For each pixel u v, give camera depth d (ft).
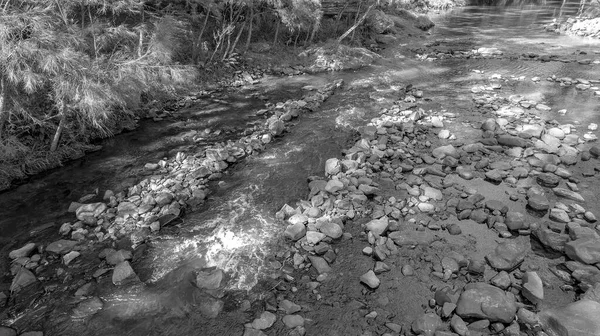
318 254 22.91
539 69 66.54
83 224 25.36
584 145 37.35
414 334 17.39
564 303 19.03
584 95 52.49
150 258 22.57
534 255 22.80
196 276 21.12
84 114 32.99
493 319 17.72
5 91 27.99
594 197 28.68
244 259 22.47
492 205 27.17
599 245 22.09
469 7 180.96
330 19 83.41
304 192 29.94
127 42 40.14
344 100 51.67
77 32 31.32
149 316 18.65
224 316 18.66
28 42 25.43
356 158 34.86
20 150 30.60
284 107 47.60
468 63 72.38
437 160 34.81
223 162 33.55
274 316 18.31
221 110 46.75
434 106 49.57
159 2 52.90
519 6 186.50
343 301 19.49
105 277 21.03
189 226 25.57
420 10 155.84
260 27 71.41
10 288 19.99
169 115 44.55
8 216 26.23
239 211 27.25
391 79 62.13
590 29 100.22
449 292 19.79
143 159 34.55
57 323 18.19
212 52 59.98
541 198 27.71
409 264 22.02
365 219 26.40
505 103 49.88
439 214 26.96
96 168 32.83
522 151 36.22
